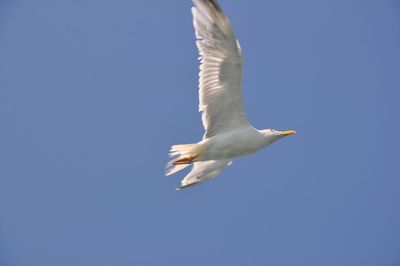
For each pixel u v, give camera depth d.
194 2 14.57
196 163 17.03
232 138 15.47
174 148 15.70
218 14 14.20
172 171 16.12
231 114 15.59
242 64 14.76
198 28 14.79
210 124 15.73
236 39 14.41
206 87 15.28
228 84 15.12
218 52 14.78
